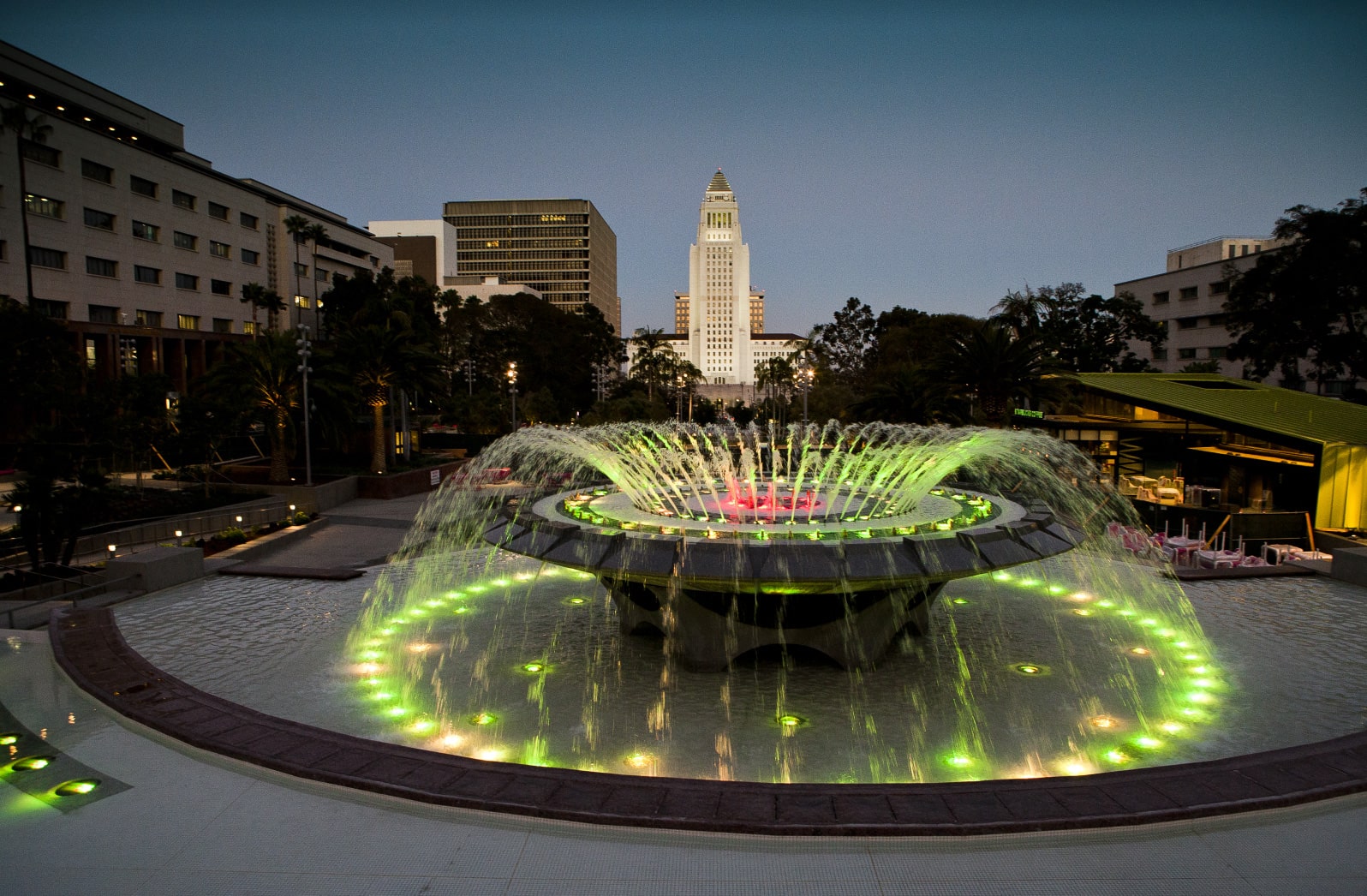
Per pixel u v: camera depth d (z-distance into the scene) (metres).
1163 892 6.09
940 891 6.11
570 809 7.09
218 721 9.25
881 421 41.81
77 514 18.09
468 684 11.95
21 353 35.81
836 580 10.39
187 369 58.59
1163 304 81.25
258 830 7.09
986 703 11.14
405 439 45.84
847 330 105.25
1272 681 11.95
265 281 68.50
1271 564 20.16
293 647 13.75
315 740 8.69
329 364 35.59
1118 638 14.09
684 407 102.88
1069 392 35.44
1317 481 22.70
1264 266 44.53
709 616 12.35
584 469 42.16
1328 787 7.38
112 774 8.21
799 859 6.52
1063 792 7.35
